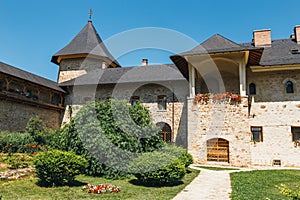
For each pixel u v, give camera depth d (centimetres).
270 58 1556
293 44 1695
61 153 745
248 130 1308
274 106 1491
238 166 1281
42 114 1967
